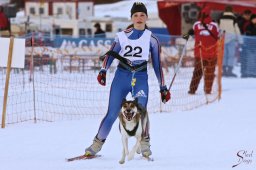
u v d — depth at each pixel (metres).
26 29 50.06
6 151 18.20
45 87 33.69
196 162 16.19
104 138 17.17
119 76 16.81
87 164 16.14
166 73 41.62
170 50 45.47
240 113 25.94
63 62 41.88
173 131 21.59
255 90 35.62
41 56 39.78
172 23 56.00
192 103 29.64
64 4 64.81
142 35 16.66
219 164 15.89
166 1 55.22
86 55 43.09
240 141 19.22
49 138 20.44
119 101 16.83
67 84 35.41
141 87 16.66
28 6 64.81
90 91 32.97
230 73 43.47
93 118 25.03
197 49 33.22
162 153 17.66
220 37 34.44
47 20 56.59
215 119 24.30
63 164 16.20
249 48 43.31
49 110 26.70
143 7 16.61
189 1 53.69
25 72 39.03
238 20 47.78
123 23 58.56
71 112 26.47
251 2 55.66
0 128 22.48
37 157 17.31
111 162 16.41
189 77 39.78
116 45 16.75
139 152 17.42
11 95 30.64
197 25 33.72
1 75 37.62
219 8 52.50
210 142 19.27
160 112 26.70
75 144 19.38
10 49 22.53
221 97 32.16
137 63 16.70
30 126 22.92
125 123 15.52
